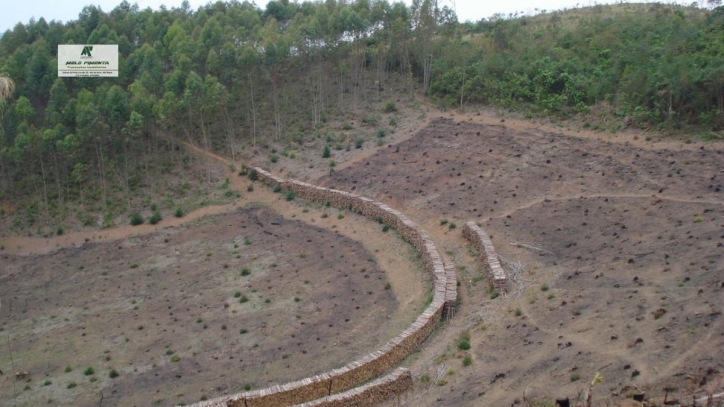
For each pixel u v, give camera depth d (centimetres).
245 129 8550
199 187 7631
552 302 3981
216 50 8994
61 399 4022
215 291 5462
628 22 8688
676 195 5050
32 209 7462
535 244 4975
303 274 5538
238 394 3441
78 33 10194
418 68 9375
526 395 2995
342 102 8738
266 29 9656
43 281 6175
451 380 3403
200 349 4484
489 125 7312
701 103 6022
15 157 7356
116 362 4444
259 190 7412
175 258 6319
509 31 9662
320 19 9100
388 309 4681
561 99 7131
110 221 7169
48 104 8356
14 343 4925
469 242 5362
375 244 5778
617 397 2775
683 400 2609
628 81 6688
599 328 3469
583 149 6247
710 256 3934
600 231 4866
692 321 3222
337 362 4069
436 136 7469
